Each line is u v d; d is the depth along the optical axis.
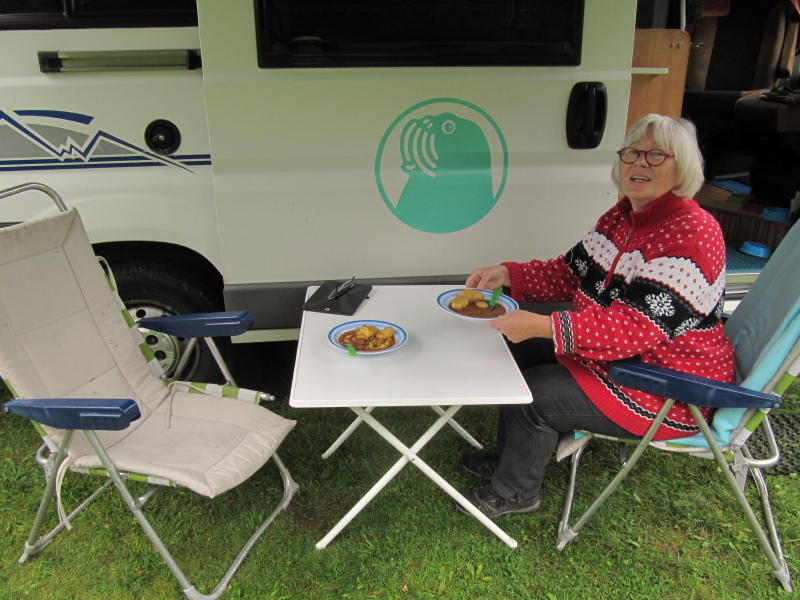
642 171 1.92
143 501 1.91
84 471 1.95
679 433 2.00
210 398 2.31
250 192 2.56
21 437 2.84
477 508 2.31
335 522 2.35
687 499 2.47
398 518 2.36
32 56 2.42
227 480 1.84
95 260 2.26
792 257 2.05
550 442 2.13
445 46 2.48
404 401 1.73
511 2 2.45
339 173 2.59
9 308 1.97
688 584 2.09
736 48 4.66
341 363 1.93
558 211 2.77
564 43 2.54
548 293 2.43
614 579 2.11
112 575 2.13
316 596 2.04
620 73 2.62
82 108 2.49
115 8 2.43
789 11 4.45
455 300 2.29
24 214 2.57
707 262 1.88
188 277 2.85
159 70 2.49
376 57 2.46
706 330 1.99
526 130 2.63
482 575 2.12
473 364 1.93
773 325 2.02
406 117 2.55
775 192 3.99
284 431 2.14
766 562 2.18
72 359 2.11
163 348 2.89
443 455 2.71
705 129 4.86
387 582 2.09
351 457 2.69
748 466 1.99
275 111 2.47
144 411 2.22
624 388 2.00
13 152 2.50
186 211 2.66
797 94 4.04
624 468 2.05
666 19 3.32
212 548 2.23
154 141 2.56
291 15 2.37
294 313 2.75
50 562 2.18
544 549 2.22
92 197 2.59
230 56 2.39
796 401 3.15
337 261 2.71
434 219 2.70
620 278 2.04
